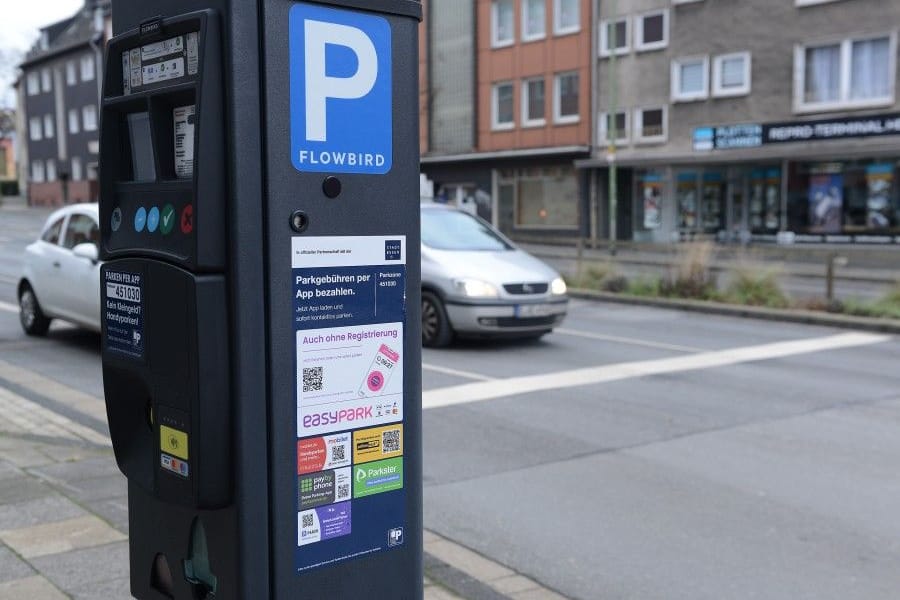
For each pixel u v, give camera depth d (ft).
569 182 113.91
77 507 15.80
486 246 38.32
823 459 21.08
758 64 94.38
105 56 8.23
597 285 57.47
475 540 16.08
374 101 7.77
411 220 8.07
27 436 21.15
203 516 7.81
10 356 33.47
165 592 8.50
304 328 7.54
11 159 292.61
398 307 8.07
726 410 25.94
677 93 101.35
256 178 7.22
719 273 53.93
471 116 124.47
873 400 27.43
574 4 111.45
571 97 112.78
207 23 7.04
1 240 108.37
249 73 7.13
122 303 8.08
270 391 7.41
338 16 7.53
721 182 102.99
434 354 34.83
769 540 16.16
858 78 88.17
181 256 7.32
